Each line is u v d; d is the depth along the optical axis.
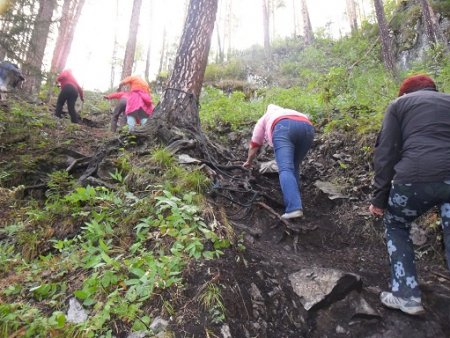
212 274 2.27
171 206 2.80
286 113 3.43
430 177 2.15
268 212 3.42
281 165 3.20
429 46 8.83
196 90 4.85
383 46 8.32
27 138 5.25
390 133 2.38
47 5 8.58
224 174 3.93
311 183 4.30
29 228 3.16
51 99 10.47
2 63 7.32
